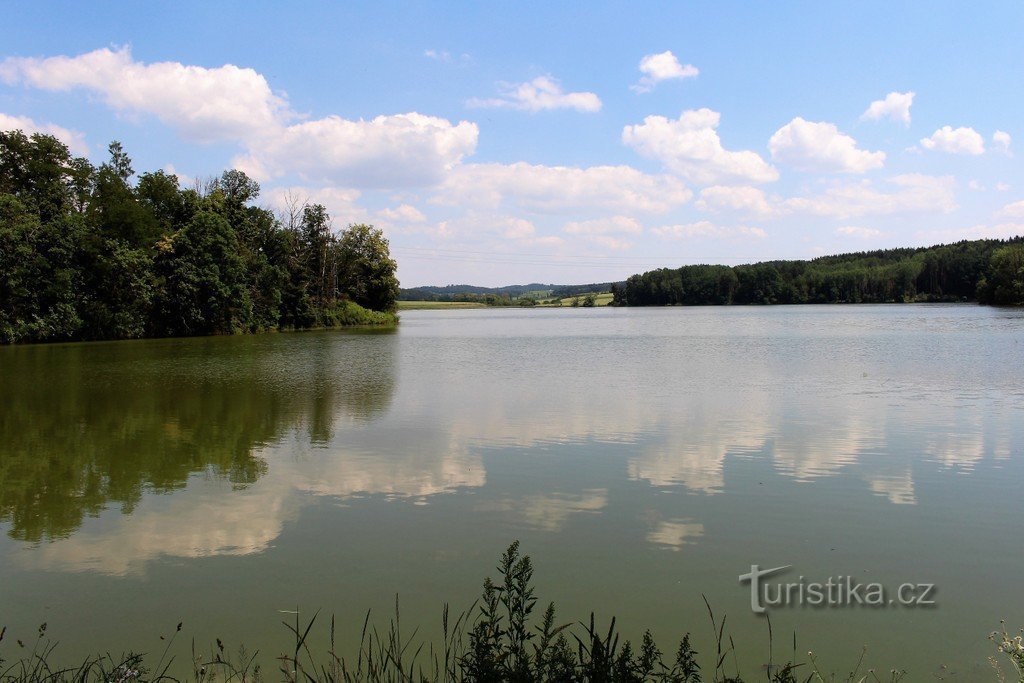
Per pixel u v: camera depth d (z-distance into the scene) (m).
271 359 43.06
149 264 64.56
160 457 15.93
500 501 12.42
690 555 9.88
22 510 12.03
